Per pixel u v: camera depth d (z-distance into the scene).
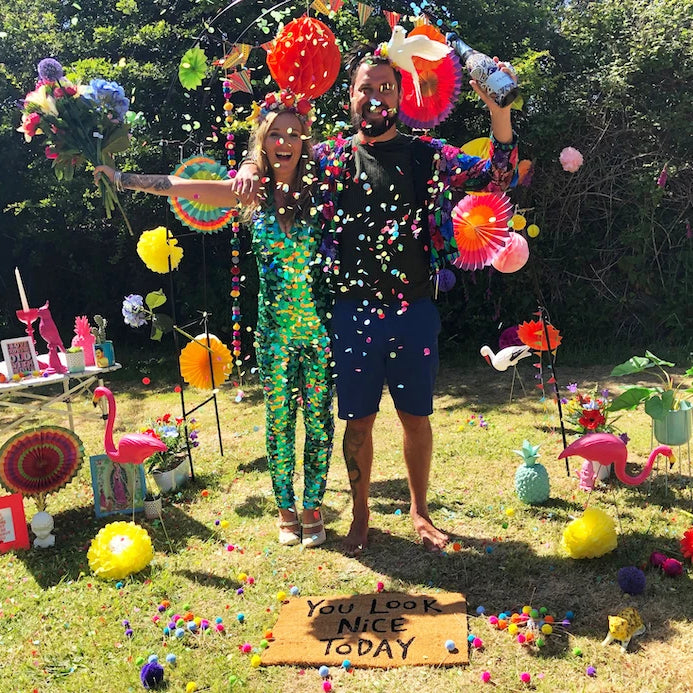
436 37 2.61
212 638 2.36
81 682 2.16
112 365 4.04
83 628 2.45
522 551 2.80
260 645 2.30
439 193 2.61
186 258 7.43
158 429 3.78
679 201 6.43
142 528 3.21
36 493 3.19
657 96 6.40
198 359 3.96
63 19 7.96
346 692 2.06
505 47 6.53
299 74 2.59
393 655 2.20
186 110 6.55
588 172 6.45
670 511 3.07
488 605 2.46
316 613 2.46
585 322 6.61
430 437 2.90
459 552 2.82
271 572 2.77
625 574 2.44
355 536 2.93
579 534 2.65
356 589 2.61
